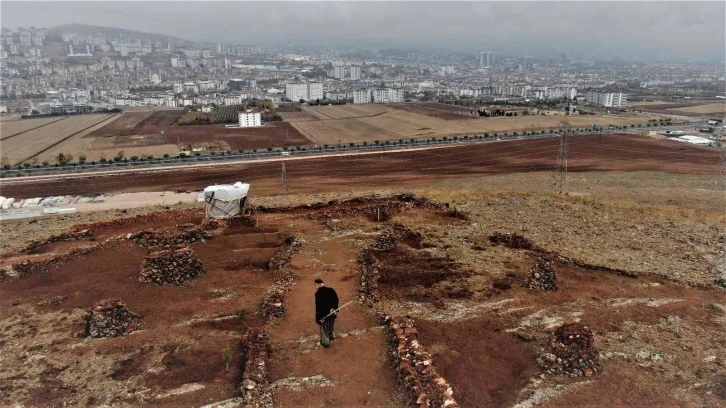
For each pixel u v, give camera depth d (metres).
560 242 31.27
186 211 40.09
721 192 61.50
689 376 16.73
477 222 35.94
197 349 18.14
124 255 27.39
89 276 24.89
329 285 23.23
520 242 30.39
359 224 34.25
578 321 20.69
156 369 16.92
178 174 87.19
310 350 17.73
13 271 25.17
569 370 16.69
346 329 19.16
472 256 28.19
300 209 40.22
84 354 18.03
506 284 24.30
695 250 29.64
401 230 31.86
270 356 17.41
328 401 14.94
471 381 16.17
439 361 17.23
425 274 25.39
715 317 21.17
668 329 20.05
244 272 25.52
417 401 14.16
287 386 15.72
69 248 30.36
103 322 19.44
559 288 24.06
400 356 16.44
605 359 17.70
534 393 15.65
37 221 47.88
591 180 75.81
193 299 22.44
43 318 20.89
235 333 19.30
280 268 25.38
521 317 21.00
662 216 37.94
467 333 19.48
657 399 15.46
